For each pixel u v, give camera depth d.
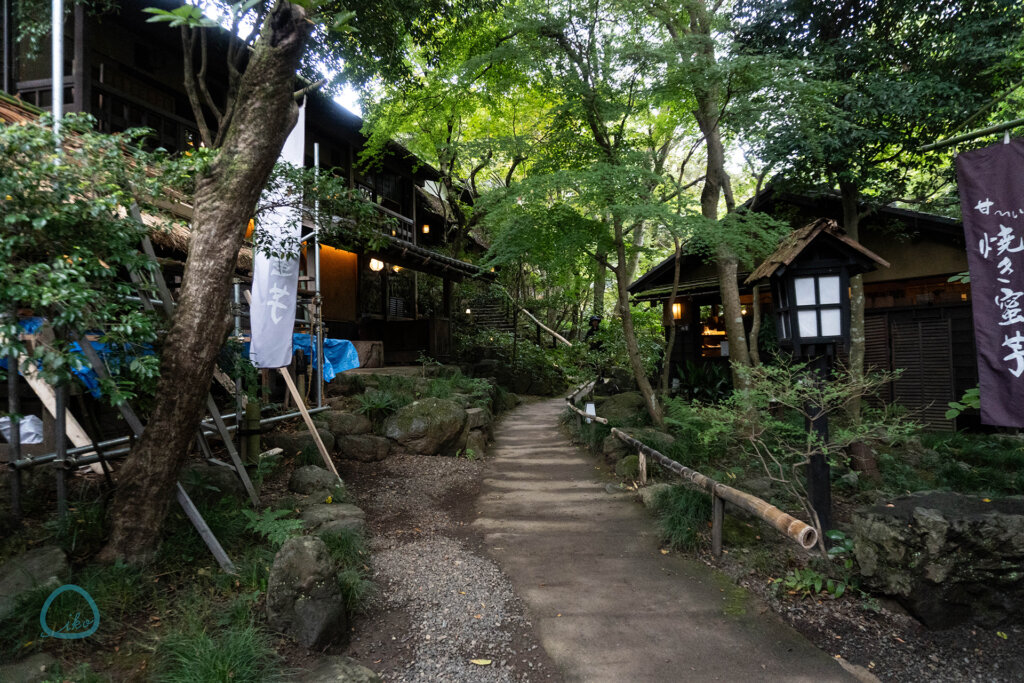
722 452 7.23
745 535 4.97
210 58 9.06
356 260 14.51
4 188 2.89
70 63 7.27
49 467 4.55
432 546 4.95
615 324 13.95
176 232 6.12
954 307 9.88
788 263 4.97
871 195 9.17
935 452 8.16
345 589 3.72
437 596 4.04
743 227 6.48
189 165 3.57
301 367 8.11
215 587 3.65
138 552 3.66
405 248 12.38
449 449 8.36
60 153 3.29
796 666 3.26
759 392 4.92
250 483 4.89
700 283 11.71
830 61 7.93
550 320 20.50
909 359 10.36
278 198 5.09
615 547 4.99
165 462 3.68
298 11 3.50
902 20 8.11
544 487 6.88
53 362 2.92
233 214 3.65
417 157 14.88
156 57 8.50
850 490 6.40
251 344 6.03
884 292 10.66
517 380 17.06
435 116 11.41
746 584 4.27
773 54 8.13
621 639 3.54
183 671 2.78
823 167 8.30
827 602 4.04
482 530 5.43
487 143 9.06
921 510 3.88
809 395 4.86
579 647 3.44
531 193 6.67
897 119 7.81
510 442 9.85
